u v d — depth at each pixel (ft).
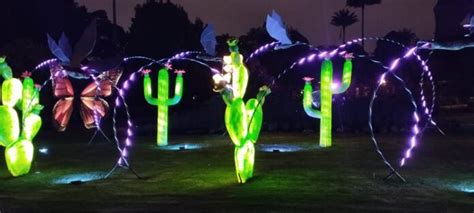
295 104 69.62
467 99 91.50
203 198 27.99
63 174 36.76
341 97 69.46
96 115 46.44
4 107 35.24
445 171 35.81
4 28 93.97
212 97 77.51
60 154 47.09
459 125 63.87
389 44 94.73
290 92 76.28
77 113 67.51
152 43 96.94
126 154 46.39
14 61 72.84
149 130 65.92
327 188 30.27
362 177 33.65
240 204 26.30
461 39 34.12
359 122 66.13
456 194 28.53
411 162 39.65
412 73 80.74
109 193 29.84
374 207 25.49
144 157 44.45
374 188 30.22
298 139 56.18
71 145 53.78
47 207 26.53
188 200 27.55
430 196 28.04
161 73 52.49
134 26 101.04
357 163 39.37
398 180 32.63
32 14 97.91
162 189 30.78
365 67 84.64
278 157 42.83
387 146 49.26
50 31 98.89
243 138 31.81
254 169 37.04
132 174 36.11
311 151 46.44
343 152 45.55
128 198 28.37
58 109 43.62
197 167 38.83
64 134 64.08
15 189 31.53
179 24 100.48
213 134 64.08
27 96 37.22
